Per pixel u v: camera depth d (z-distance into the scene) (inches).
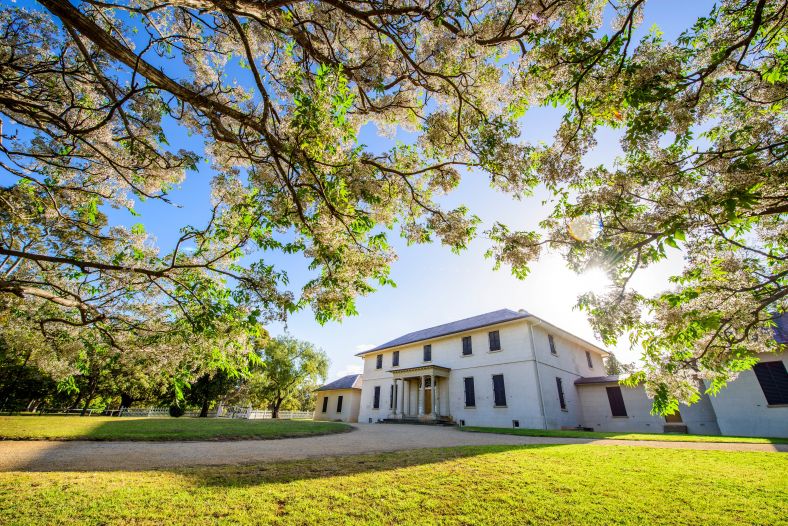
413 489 182.4
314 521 140.0
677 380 200.4
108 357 305.4
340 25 219.6
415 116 262.4
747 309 177.3
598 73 157.8
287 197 201.6
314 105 140.2
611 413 776.3
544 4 158.6
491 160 211.8
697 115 170.2
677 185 162.9
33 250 277.1
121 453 297.7
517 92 210.8
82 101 218.2
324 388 1427.2
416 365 1019.3
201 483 190.1
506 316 871.1
